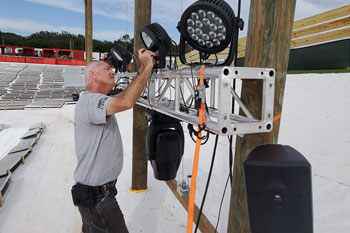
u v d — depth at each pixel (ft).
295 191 2.89
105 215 5.40
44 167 14.33
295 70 17.80
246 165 3.03
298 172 2.86
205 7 3.75
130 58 9.08
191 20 4.07
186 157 15.80
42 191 11.31
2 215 9.34
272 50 4.02
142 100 8.07
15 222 8.89
